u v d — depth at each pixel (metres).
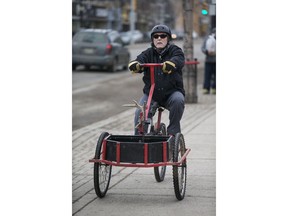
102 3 69.12
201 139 9.77
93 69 26.64
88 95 17.23
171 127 6.52
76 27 46.34
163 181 7.10
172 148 6.11
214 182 6.98
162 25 6.55
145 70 6.59
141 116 6.21
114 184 6.95
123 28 74.75
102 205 6.08
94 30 25.38
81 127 11.45
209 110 13.52
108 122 12.08
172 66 6.21
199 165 7.87
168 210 5.89
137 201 6.23
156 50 6.54
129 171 7.61
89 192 6.59
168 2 80.19
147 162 5.93
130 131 10.90
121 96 16.95
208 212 5.80
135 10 76.56
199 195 6.43
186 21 14.47
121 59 26.02
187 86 14.78
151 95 6.34
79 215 5.73
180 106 6.49
